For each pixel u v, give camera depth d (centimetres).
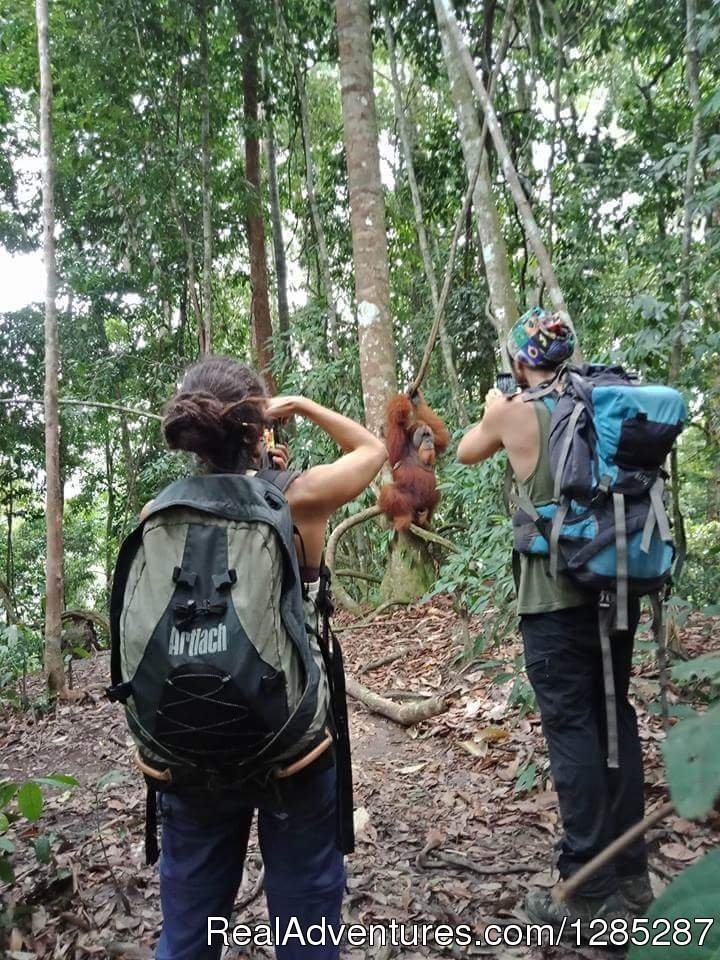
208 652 154
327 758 171
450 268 434
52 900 283
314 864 180
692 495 960
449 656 541
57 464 566
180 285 1316
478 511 562
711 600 492
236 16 1042
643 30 919
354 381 941
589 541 214
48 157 548
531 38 854
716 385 712
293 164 1548
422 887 275
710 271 668
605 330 885
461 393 950
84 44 984
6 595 765
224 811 179
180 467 1188
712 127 709
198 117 1126
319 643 189
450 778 368
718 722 74
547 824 304
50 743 489
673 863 259
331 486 188
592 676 235
